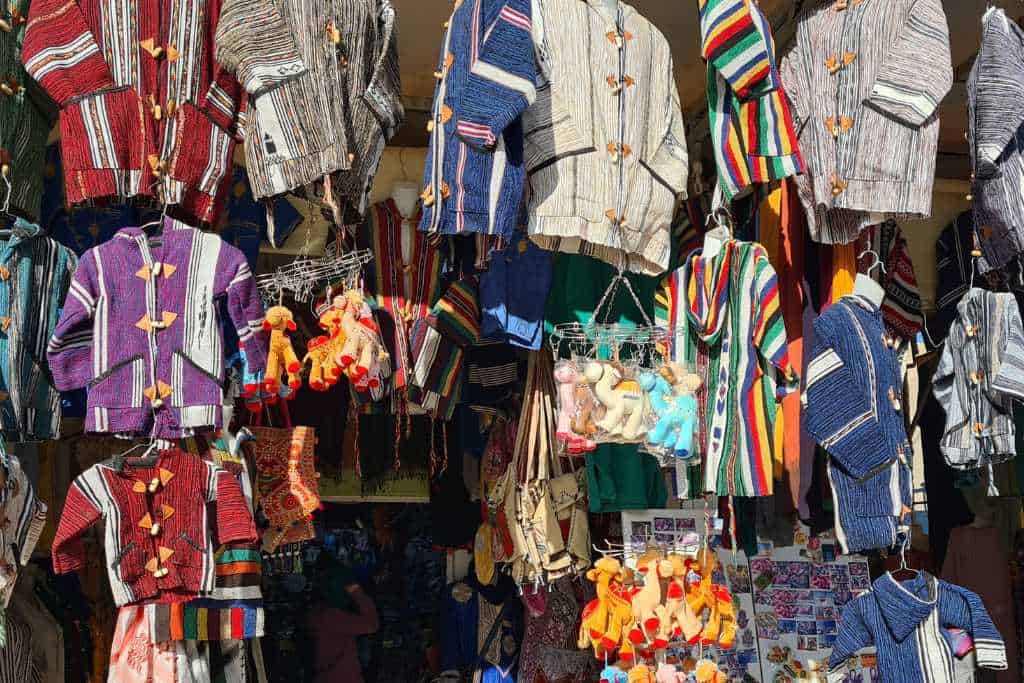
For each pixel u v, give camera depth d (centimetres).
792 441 381
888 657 371
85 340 302
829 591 421
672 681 357
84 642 408
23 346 309
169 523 310
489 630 473
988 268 366
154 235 318
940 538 473
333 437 452
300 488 368
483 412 417
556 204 323
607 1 346
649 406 344
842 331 358
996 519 520
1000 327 368
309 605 521
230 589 320
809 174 355
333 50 305
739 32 335
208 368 305
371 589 544
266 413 419
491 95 304
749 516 399
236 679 332
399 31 416
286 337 316
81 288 301
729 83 338
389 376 361
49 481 405
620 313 387
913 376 408
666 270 371
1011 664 502
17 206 316
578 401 338
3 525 298
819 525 385
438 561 554
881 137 348
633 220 335
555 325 381
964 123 494
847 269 385
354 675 493
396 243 407
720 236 368
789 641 412
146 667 306
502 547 413
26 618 379
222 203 325
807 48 363
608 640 352
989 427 369
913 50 350
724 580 415
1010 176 352
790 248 390
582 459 419
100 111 299
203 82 310
